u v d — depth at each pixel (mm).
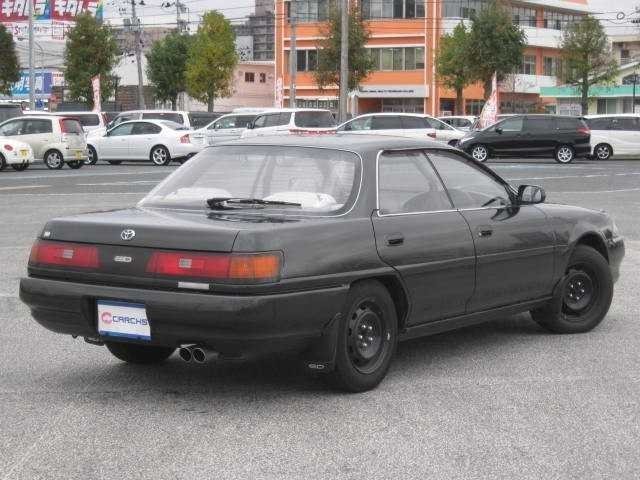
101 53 61812
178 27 84375
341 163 6109
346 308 5707
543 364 6707
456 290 6426
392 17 71125
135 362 6695
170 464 4684
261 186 6137
